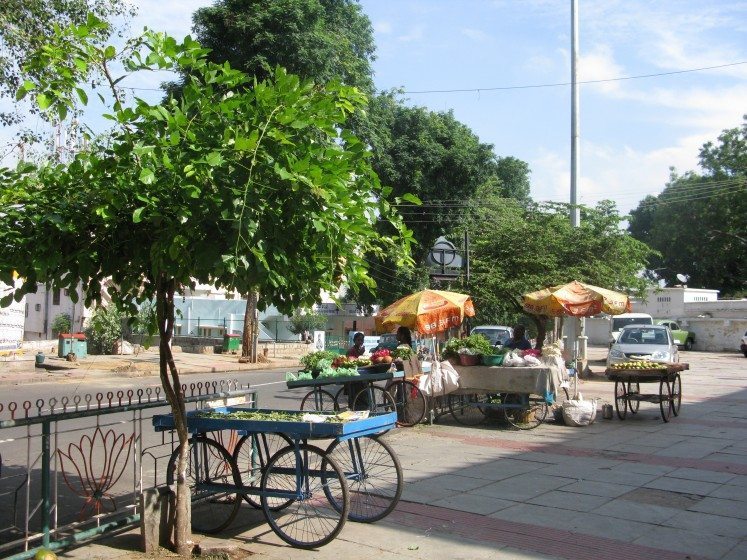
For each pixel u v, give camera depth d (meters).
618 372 12.94
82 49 4.93
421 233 33.69
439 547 5.81
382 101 31.58
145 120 4.93
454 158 33.47
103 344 29.41
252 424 5.98
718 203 48.50
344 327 46.81
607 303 14.16
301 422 5.79
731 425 12.35
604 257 20.66
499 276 18.81
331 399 13.78
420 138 33.22
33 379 20.16
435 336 13.93
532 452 9.90
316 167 4.68
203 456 6.45
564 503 7.16
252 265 4.81
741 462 9.20
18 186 5.03
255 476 7.08
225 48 24.45
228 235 4.73
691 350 43.22
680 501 7.25
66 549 5.48
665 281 56.81
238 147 4.47
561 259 20.30
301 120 4.82
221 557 5.54
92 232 5.06
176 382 5.70
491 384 11.88
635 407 14.66
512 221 21.53
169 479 6.36
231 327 40.38
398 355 12.73
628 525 6.43
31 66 4.85
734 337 41.94
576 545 5.88
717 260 51.94
